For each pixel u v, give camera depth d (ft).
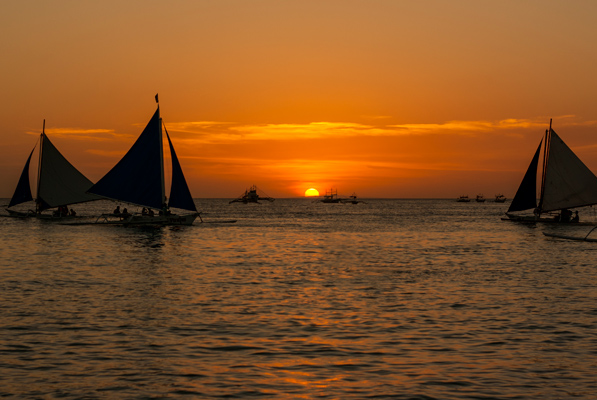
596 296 94.07
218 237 226.17
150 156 240.32
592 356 59.36
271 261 146.92
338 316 77.92
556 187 275.18
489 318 76.84
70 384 50.85
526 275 120.98
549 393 49.14
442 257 159.94
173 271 124.57
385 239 229.86
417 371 54.65
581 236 232.12
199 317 76.69
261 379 52.39
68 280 109.19
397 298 92.02
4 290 96.84
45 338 65.16
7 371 53.98
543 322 74.49
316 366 56.08
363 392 49.37
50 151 290.15
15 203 294.87
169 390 49.70
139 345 62.75
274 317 77.05
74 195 290.56
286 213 599.16
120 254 158.51
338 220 420.77
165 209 246.06
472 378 52.70
